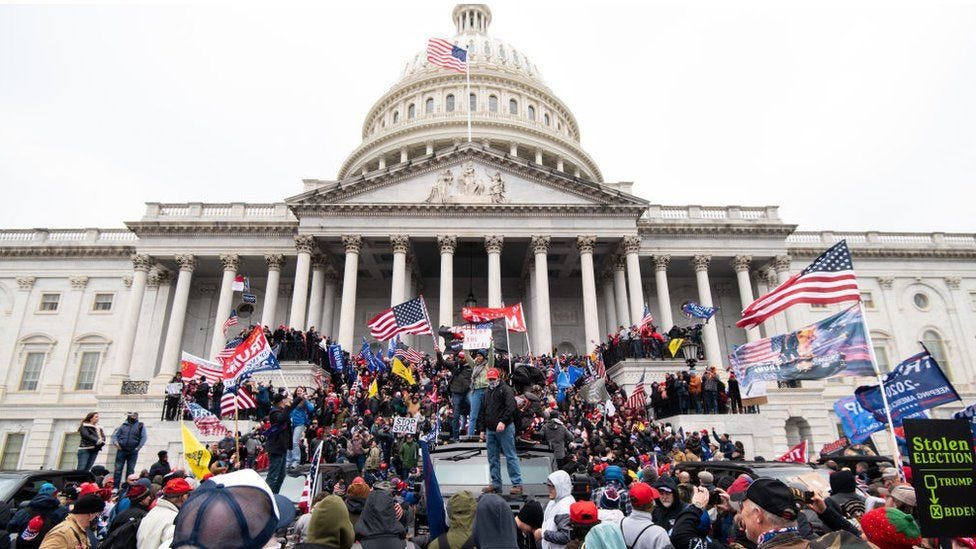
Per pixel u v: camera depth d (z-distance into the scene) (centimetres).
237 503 291
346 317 4231
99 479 1361
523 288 5209
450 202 4500
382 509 683
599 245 4694
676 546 636
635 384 3512
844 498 845
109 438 3681
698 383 2978
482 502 620
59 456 4581
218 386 2952
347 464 1470
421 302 2730
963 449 581
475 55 7925
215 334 4438
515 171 4653
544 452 1178
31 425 4653
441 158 4616
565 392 2838
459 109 7325
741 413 2989
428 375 3375
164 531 695
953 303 5200
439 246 4462
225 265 4678
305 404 2139
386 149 6975
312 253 4509
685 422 2892
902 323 5106
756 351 1517
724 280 5259
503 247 4800
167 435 2948
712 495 837
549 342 4234
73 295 5034
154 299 4800
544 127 7319
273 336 3634
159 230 4700
